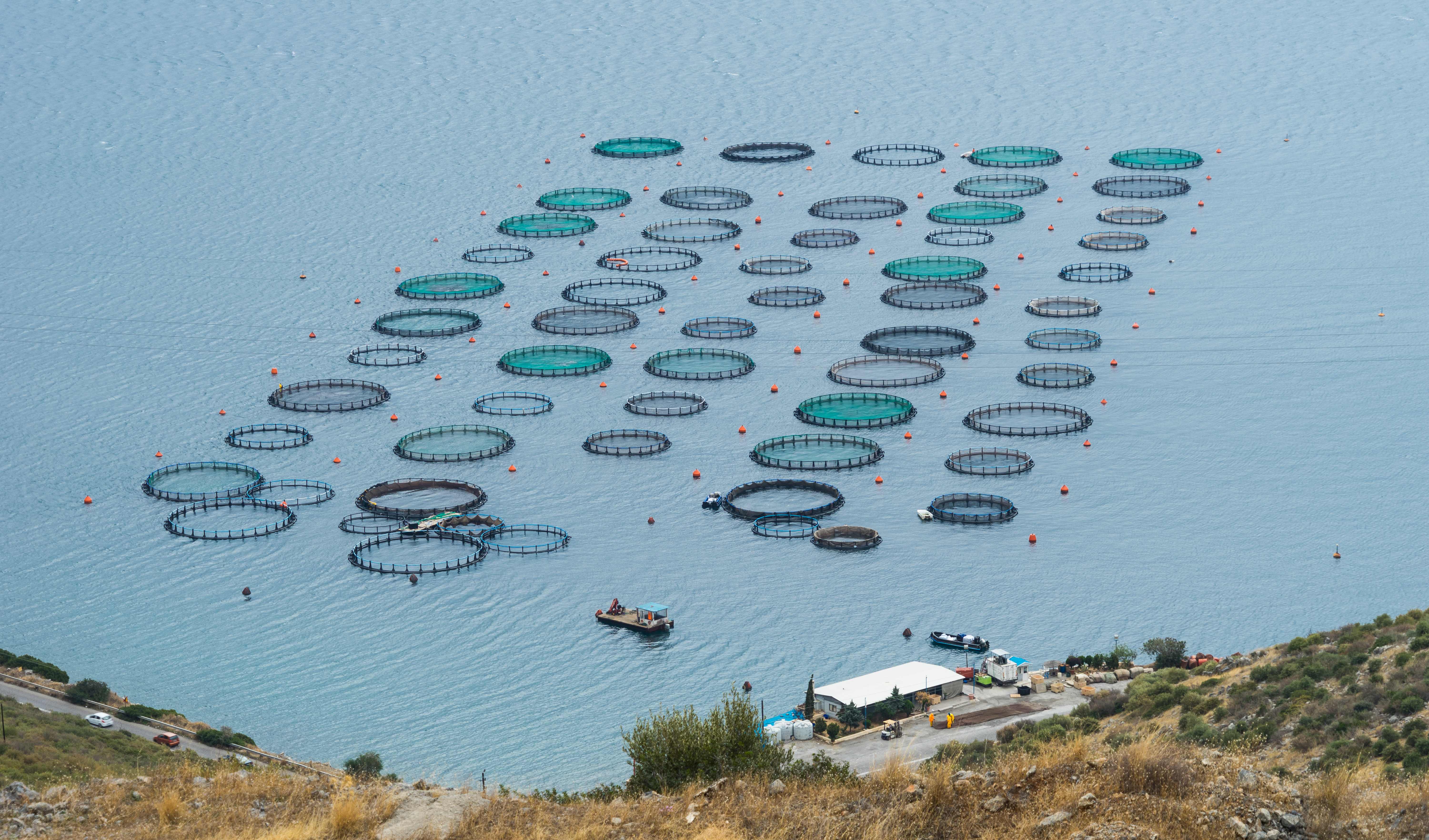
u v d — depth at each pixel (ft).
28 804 320.50
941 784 277.44
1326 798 263.08
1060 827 261.03
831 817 285.02
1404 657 542.57
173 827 311.47
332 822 303.27
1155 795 266.98
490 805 314.76
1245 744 298.97
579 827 299.58
